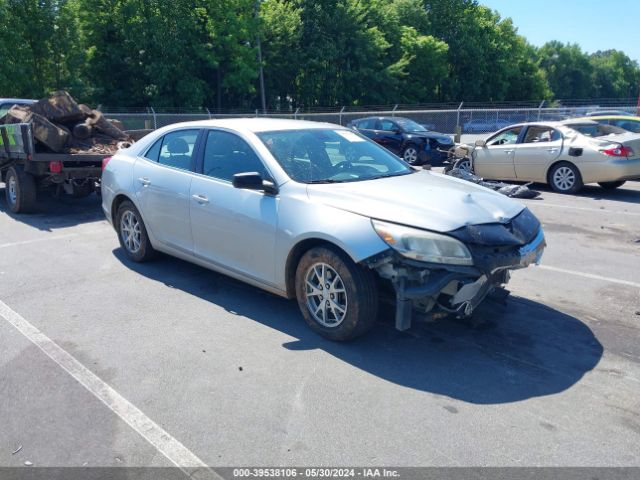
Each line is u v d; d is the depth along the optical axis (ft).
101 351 13.62
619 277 19.79
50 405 11.25
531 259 13.84
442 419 10.83
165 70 116.67
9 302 16.81
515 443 10.11
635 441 10.19
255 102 140.77
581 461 9.63
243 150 16.22
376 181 15.46
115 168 20.74
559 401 11.52
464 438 10.23
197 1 122.21
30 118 27.84
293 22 135.64
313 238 13.74
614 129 39.24
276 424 10.63
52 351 13.61
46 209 31.50
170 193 17.92
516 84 198.90
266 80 139.95
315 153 16.26
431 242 12.35
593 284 19.01
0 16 97.45
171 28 118.93
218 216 16.22
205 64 127.24
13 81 100.17
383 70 149.59
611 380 12.41
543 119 95.04
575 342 14.34
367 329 13.67
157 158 19.19
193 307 16.48
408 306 12.92
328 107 146.72
